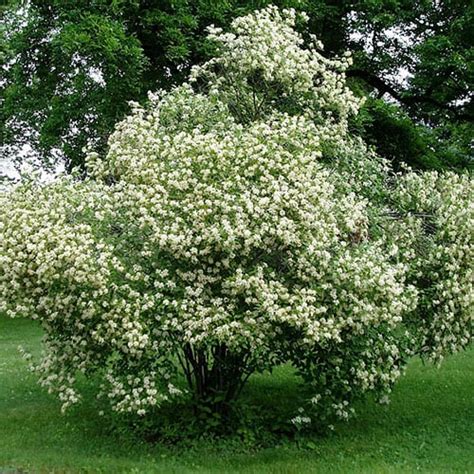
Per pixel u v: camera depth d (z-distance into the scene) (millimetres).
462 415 8844
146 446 7738
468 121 18891
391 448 7633
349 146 9195
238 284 6695
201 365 8117
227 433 7938
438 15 17500
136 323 6719
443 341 8078
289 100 9484
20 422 8789
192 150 7180
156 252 7180
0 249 7023
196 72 9273
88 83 14477
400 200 8891
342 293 6977
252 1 14250
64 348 7539
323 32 17172
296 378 10539
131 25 13867
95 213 7293
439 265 8078
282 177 7102
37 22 14953
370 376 7449
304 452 7500
